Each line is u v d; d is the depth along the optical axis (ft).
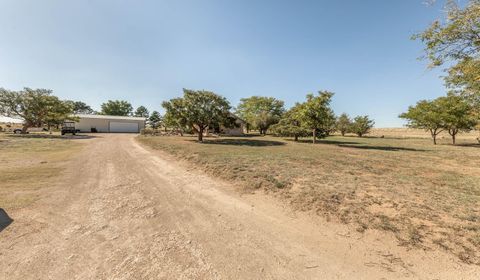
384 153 47.78
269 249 10.25
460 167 30.86
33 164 29.89
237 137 106.22
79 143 61.67
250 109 171.83
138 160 34.45
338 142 84.79
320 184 19.52
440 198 16.40
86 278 8.16
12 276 8.26
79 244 10.52
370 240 10.98
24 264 8.95
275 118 133.08
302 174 23.04
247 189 19.31
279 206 15.57
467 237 10.87
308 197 16.31
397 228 11.87
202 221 13.24
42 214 13.92
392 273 8.63
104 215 13.98
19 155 37.35
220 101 73.10
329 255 9.81
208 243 10.71
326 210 14.26
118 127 163.43
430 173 26.30
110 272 8.48
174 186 20.66
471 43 14.11
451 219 12.77
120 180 22.63
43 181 21.48
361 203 15.14
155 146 52.08
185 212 14.60
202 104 72.38
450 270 8.75
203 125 75.97
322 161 32.94
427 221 12.55
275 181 20.30
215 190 19.42
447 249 10.03
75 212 14.38
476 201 15.74
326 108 69.62
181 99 72.33
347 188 18.37
